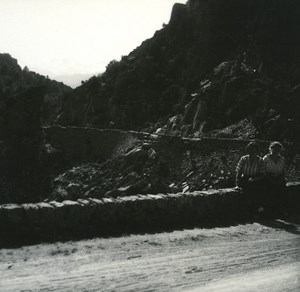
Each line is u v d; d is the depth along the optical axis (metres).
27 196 44.69
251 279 5.67
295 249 7.56
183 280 5.56
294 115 34.88
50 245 7.16
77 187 38.31
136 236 8.09
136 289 5.14
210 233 8.63
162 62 66.69
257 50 51.94
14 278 5.43
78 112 68.00
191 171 30.86
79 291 5.03
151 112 58.16
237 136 35.84
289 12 55.69
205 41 62.16
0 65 119.31
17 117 52.91
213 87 45.47
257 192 10.62
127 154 38.47
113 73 71.94
